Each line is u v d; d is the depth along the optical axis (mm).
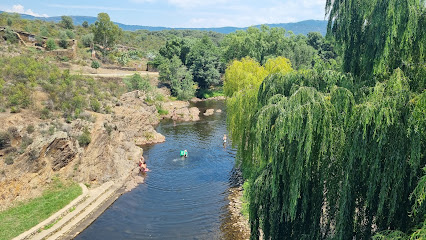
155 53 106875
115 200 28656
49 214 24078
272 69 37000
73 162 29500
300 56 88938
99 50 89625
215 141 46281
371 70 15164
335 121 13734
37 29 81812
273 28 95875
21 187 25188
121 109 44844
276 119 14391
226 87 47594
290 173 14688
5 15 81312
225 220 25453
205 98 83438
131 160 35719
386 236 11391
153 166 36656
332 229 15141
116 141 36281
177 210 27062
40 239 21422
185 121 58719
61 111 32562
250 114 24531
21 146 26188
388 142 12625
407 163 12656
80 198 26734
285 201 15219
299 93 14148
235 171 35219
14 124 27766
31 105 31078
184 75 79938
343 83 15195
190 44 94750
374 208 13672
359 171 13586
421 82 13492
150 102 63031
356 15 15898
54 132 28609
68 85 37000
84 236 23266
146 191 30484
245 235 23328
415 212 11375
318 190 14812
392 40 14047
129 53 98938
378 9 14406
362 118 12367
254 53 89688
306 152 13789
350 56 16453
